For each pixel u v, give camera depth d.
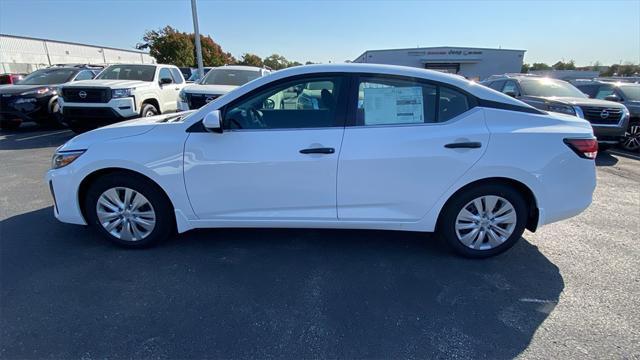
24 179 5.28
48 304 2.46
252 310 2.46
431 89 2.93
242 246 3.32
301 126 2.91
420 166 2.88
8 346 2.10
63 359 2.02
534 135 2.88
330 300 2.58
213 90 8.24
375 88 2.92
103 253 3.15
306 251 3.26
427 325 2.34
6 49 35.31
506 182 3.00
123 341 2.16
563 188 2.96
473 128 2.88
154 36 41.66
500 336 2.25
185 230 3.15
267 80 2.93
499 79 10.31
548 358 2.08
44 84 9.94
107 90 7.96
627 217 4.25
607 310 2.51
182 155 2.94
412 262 3.10
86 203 3.15
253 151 2.90
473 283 2.81
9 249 3.18
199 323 2.32
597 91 10.17
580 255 3.29
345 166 2.88
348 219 3.04
